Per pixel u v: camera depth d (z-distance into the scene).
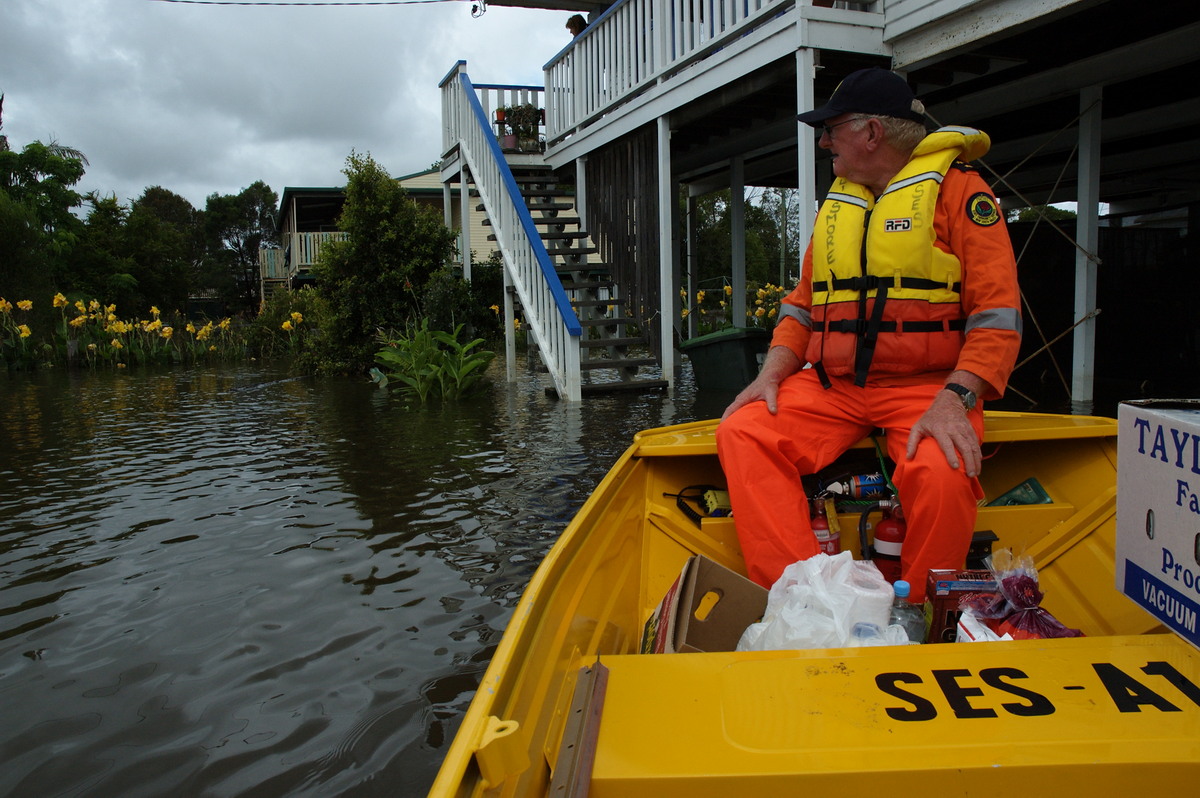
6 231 21.28
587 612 1.71
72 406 10.16
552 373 9.73
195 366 17.97
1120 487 1.23
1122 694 1.21
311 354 14.73
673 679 1.33
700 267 33.28
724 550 2.74
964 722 1.15
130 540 4.23
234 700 2.50
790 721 1.18
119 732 2.33
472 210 29.38
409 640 2.89
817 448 2.58
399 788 2.03
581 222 12.30
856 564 1.93
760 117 9.87
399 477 5.48
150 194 70.69
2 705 2.51
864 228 2.52
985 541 2.48
